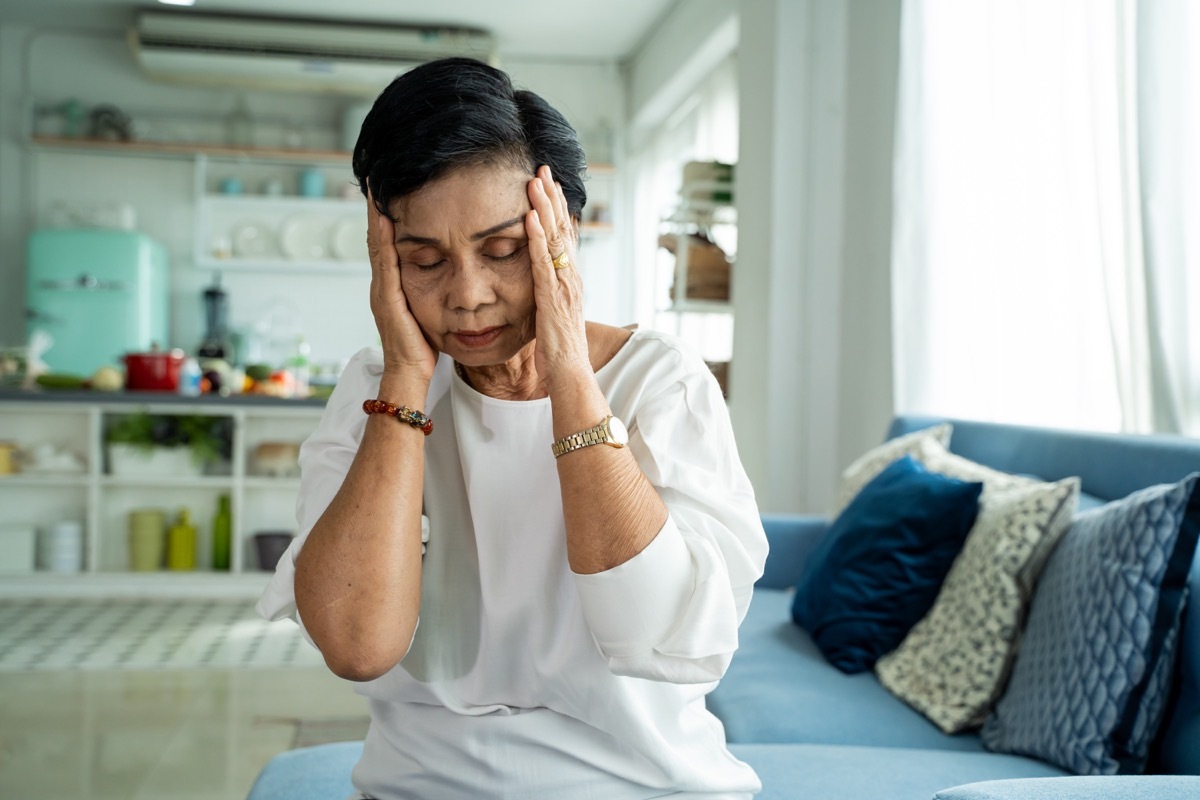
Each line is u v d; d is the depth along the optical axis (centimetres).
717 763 104
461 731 98
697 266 507
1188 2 218
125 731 310
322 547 90
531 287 89
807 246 423
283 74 688
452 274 89
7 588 481
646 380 98
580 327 90
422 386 93
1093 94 245
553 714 98
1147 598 146
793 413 422
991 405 312
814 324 422
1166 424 219
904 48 345
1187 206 218
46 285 685
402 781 101
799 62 420
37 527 496
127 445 489
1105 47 243
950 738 178
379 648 89
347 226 747
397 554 90
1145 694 145
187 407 490
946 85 335
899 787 144
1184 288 218
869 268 393
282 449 503
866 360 395
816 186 422
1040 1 284
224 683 361
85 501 499
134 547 491
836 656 216
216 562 500
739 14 478
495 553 97
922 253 340
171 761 286
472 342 91
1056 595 165
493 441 97
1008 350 302
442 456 101
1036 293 287
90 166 740
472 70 86
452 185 84
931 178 338
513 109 86
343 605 89
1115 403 258
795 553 302
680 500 95
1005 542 184
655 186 731
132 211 718
